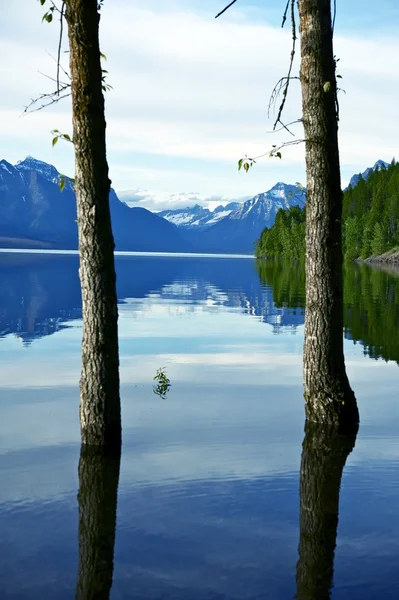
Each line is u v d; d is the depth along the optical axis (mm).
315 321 9133
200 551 5234
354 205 182000
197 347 17906
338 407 9086
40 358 15766
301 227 158125
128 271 89125
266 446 8211
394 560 5105
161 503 6254
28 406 10484
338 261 9086
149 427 9133
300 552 5227
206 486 6730
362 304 30562
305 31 8969
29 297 38250
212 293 43875
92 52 7875
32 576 4805
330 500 6367
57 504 6203
